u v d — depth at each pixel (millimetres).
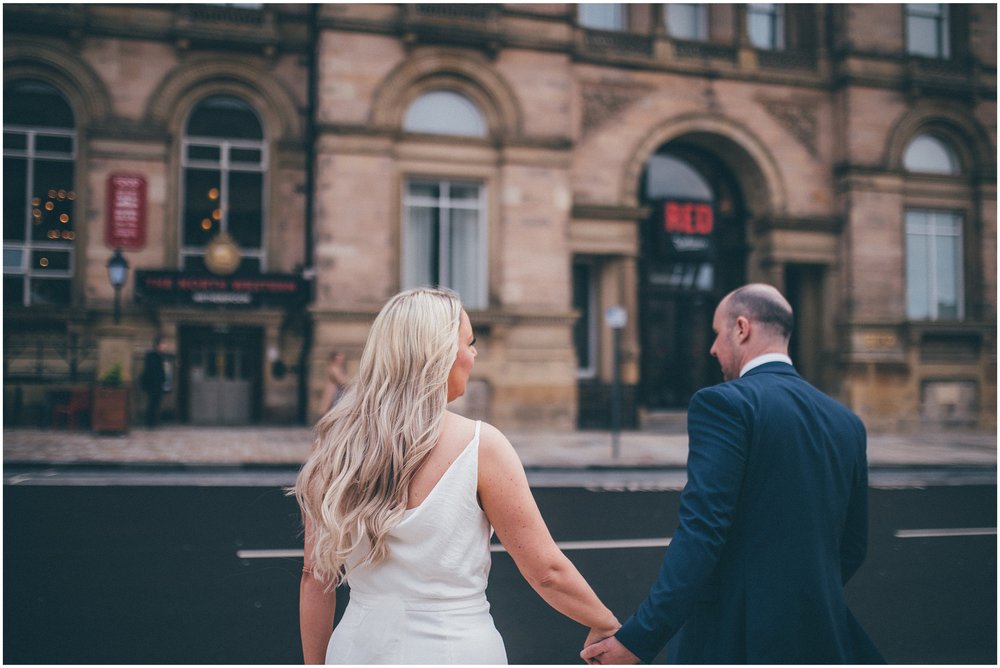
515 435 15375
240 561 5887
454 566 1531
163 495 8570
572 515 8102
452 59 15742
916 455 13664
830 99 18516
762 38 18844
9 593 5016
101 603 4852
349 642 1551
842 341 18141
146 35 15734
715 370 18953
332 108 15125
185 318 15492
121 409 13367
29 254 15383
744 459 1884
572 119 16922
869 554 6680
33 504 7859
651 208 18078
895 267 18281
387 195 15250
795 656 1812
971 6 19094
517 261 15891
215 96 16406
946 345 18719
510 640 4402
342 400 1685
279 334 16078
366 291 15070
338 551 1536
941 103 18797
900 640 4484
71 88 15508
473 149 15938
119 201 15445
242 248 16438
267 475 10141
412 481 1555
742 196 19109
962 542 7160
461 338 1731
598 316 17844
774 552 1856
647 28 17781
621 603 5047
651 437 15617
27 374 14805
